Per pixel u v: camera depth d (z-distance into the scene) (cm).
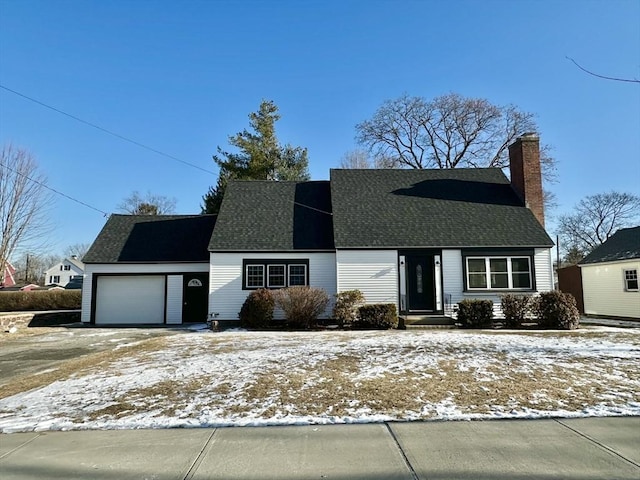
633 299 2084
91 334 1598
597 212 4638
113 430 539
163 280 2061
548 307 1562
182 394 680
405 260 1794
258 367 855
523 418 559
